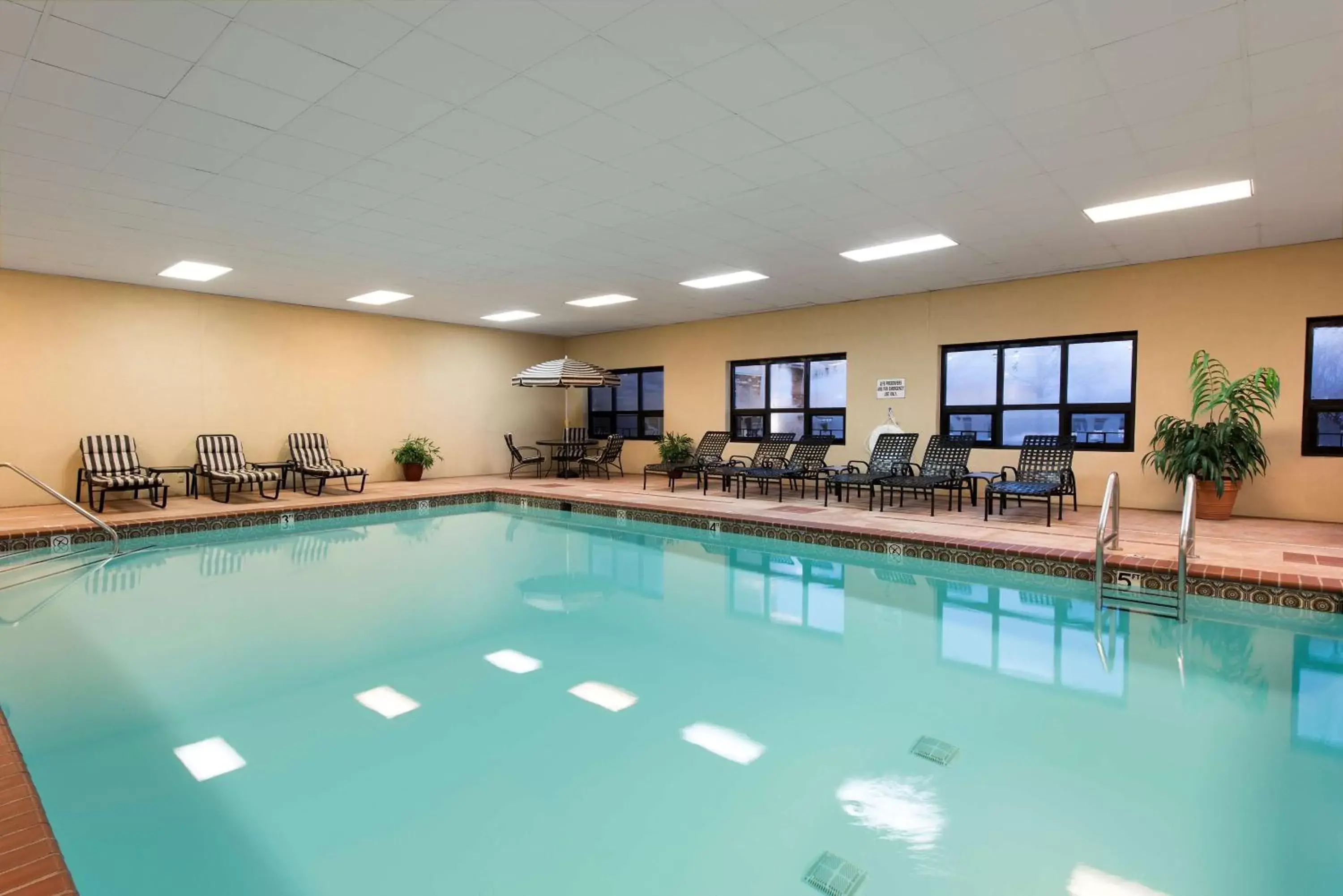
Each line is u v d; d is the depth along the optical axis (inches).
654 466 404.5
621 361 501.4
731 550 265.3
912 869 77.3
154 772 101.3
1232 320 270.2
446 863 79.9
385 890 75.3
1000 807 89.8
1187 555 179.8
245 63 129.6
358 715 120.5
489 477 474.3
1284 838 82.6
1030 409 325.7
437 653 151.0
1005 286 326.6
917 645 154.7
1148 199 207.8
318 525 320.5
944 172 186.5
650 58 129.3
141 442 331.6
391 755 105.9
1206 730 112.0
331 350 400.8
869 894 73.0
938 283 332.5
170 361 340.5
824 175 188.9
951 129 159.9
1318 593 164.9
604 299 373.7
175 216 222.4
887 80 137.5
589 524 329.4
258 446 370.6
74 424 312.0
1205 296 275.9
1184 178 189.0
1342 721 115.0
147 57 127.2
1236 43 122.6
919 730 112.7
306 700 126.8
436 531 310.0
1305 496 258.2
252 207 214.2
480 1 110.7
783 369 418.0
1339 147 167.2
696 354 454.9
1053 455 291.4
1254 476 266.8
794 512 296.8
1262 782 95.4
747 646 154.9
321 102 145.9
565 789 95.9
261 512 301.1
